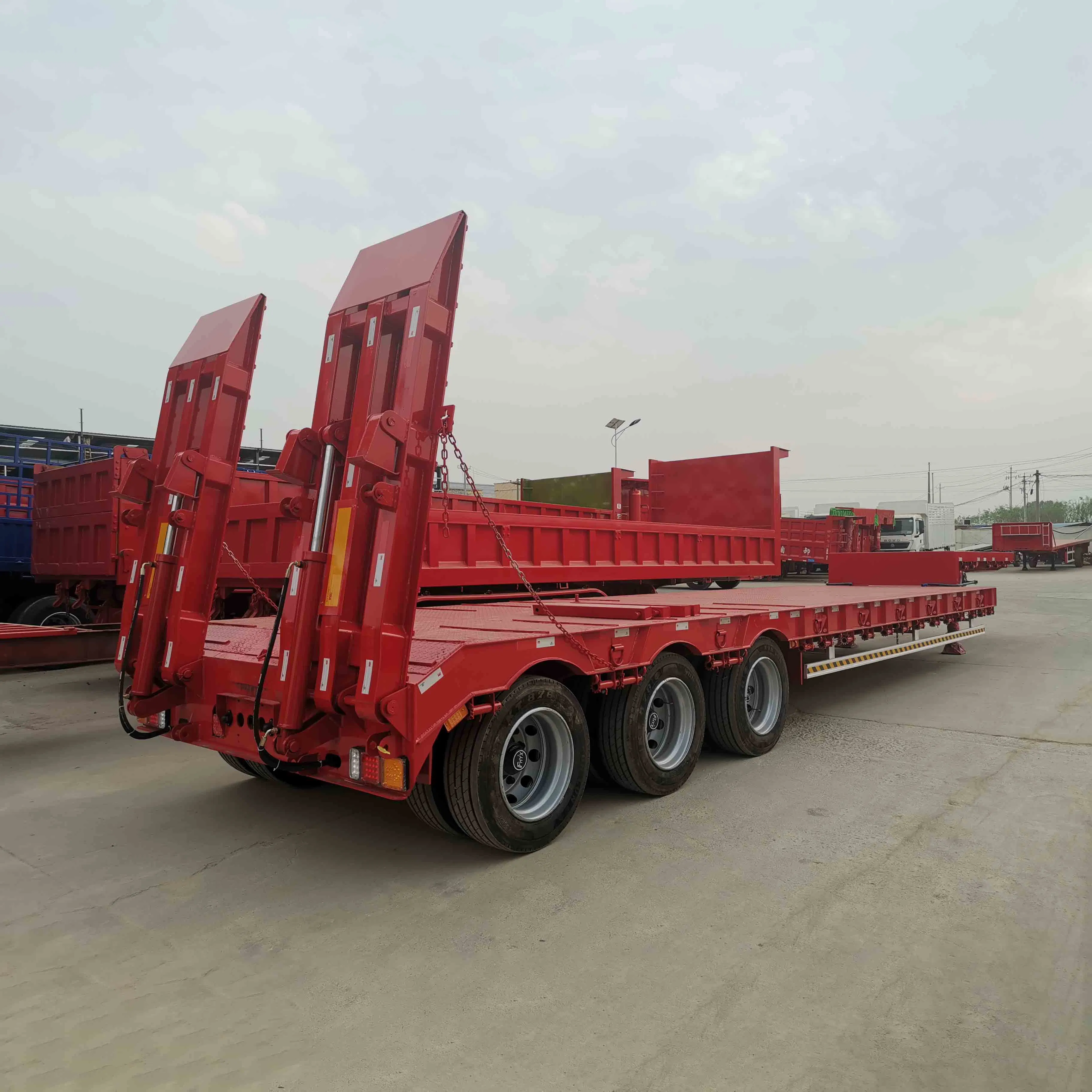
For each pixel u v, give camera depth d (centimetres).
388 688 326
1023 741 615
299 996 278
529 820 396
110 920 338
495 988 280
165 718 440
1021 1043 243
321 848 418
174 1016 266
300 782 525
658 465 1315
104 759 603
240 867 394
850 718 715
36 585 1176
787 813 458
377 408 350
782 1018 258
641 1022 258
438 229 359
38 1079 234
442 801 390
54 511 1040
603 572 881
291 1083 231
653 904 343
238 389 436
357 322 370
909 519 3553
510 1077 232
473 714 363
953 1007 262
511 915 336
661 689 513
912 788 502
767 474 1188
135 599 444
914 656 1101
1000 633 1333
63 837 438
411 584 338
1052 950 298
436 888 365
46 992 283
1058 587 2492
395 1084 230
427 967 295
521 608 671
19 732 691
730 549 1100
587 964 295
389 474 336
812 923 323
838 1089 224
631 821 448
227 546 457
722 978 283
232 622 575
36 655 566
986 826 432
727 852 400
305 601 345
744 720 564
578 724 426
